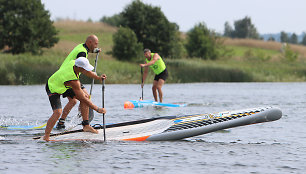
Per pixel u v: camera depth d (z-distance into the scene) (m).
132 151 21.06
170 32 174.12
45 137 24.09
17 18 151.38
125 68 114.62
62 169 17.33
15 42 150.12
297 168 17.81
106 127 26.80
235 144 23.38
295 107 44.47
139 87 85.62
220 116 25.66
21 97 57.44
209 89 81.50
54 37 153.88
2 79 88.62
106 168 17.55
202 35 195.62
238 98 57.81
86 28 146.50
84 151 20.97
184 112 39.50
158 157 19.72
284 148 22.23
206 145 23.02
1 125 30.73
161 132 24.80
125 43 151.75
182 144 23.27
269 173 17.00
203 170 17.39
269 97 59.81
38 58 112.56
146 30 173.00
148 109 42.38
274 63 193.12
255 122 25.88
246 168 17.78
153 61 46.25
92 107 24.16
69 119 34.09
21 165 17.92
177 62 127.44
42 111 40.16
